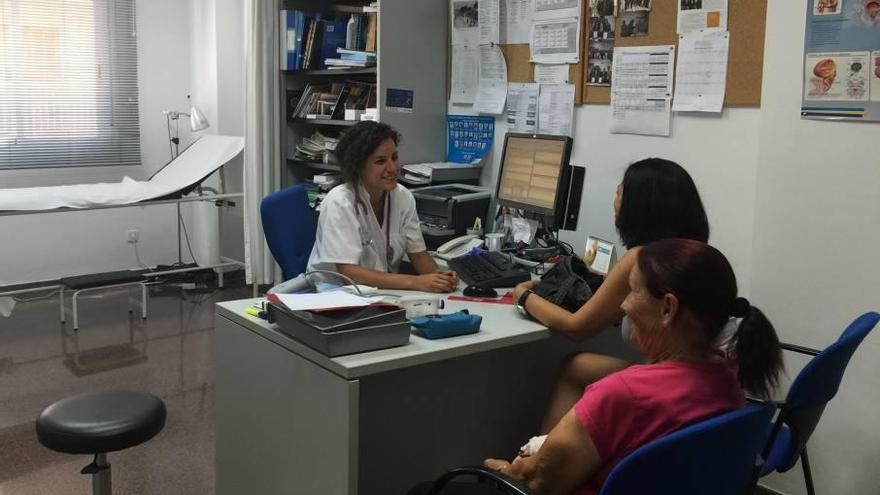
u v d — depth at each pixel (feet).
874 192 7.52
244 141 15.56
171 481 9.00
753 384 4.80
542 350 8.64
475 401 8.30
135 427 6.50
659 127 9.59
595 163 10.49
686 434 4.06
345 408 5.81
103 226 18.63
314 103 14.74
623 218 6.84
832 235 7.88
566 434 4.82
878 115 7.40
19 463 9.32
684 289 4.58
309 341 6.09
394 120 12.12
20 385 11.80
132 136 18.98
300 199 10.07
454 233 10.79
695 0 9.01
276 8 14.88
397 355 6.03
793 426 6.30
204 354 13.37
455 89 12.48
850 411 7.95
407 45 12.10
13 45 17.21
